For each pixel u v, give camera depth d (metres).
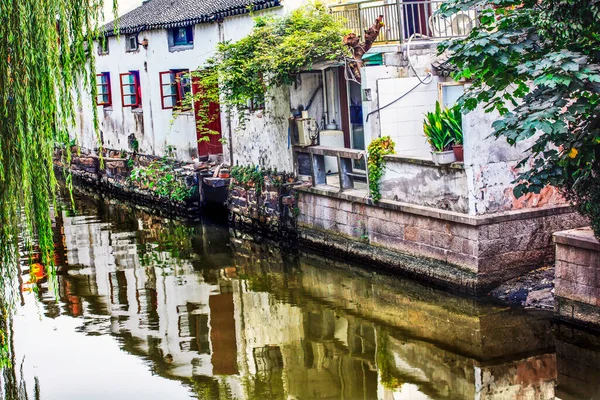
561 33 9.38
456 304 12.38
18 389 10.02
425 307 12.45
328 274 14.74
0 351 9.13
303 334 11.69
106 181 27.56
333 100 17.34
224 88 17.30
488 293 12.42
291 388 9.80
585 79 9.35
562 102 9.30
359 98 16.67
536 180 10.09
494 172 12.38
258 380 10.12
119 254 17.25
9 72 8.45
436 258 13.15
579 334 10.76
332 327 11.91
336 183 16.28
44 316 12.94
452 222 12.69
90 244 18.39
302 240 16.77
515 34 9.75
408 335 11.38
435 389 9.55
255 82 16.78
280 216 17.38
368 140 14.74
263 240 17.98
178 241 18.33
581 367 9.88
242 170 19.06
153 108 24.27
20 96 8.41
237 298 13.58
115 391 9.88
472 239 12.34
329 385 9.84
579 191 10.27
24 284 14.91
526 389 9.35
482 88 11.15
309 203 16.42
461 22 16.31
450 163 12.52
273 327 12.04
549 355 10.28
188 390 9.85
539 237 12.66
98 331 12.14
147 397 9.70
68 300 13.82
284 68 16.03
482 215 12.33
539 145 10.17
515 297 12.11
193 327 12.20
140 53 24.73
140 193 24.73
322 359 10.72
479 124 12.19
